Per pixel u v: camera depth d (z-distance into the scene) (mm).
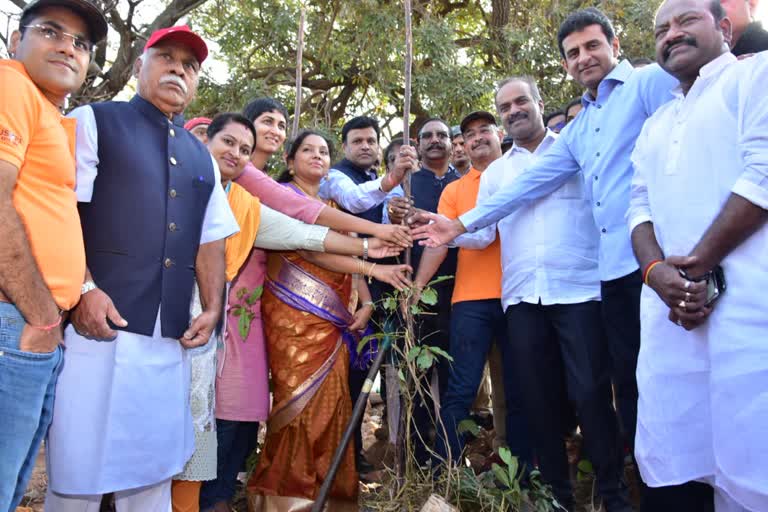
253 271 3000
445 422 3086
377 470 3684
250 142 2891
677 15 2133
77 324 2021
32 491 3242
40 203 1836
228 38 9219
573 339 2861
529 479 3053
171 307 2186
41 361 1786
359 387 3562
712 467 2055
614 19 8500
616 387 2893
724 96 2037
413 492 2846
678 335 2131
